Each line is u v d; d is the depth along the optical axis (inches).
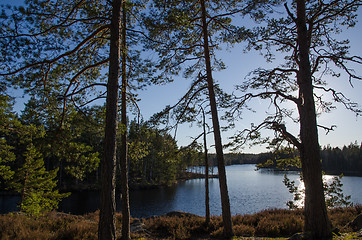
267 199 1318.9
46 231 360.5
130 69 345.7
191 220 525.3
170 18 331.6
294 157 479.2
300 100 371.9
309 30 400.2
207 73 440.5
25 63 267.6
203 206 1181.1
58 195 693.3
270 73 400.2
